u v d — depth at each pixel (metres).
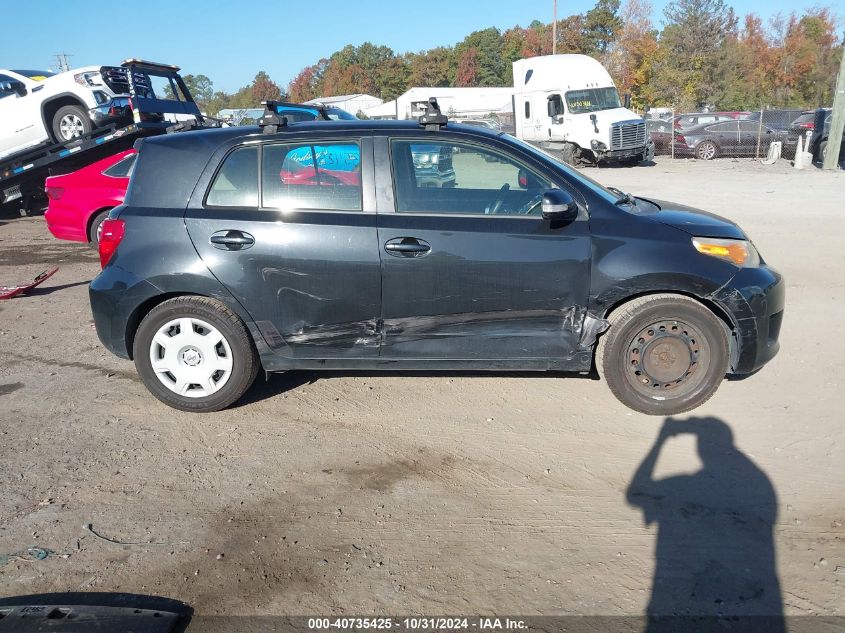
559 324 4.12
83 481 3.65
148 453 3.95
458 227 4.05
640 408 4.22
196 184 4.25
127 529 3.23
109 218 4.34
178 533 3.20
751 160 23.22
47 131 12.18
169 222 4.20
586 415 4.29
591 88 22.59
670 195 14.66
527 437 4.04
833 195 13.84
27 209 13.52
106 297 4.27
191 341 4.29
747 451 3.81
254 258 4.13
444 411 4.40
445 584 2.83
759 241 9.27
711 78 51.91
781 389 4.59
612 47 66.25
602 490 3.48
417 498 3.46
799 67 53.19
